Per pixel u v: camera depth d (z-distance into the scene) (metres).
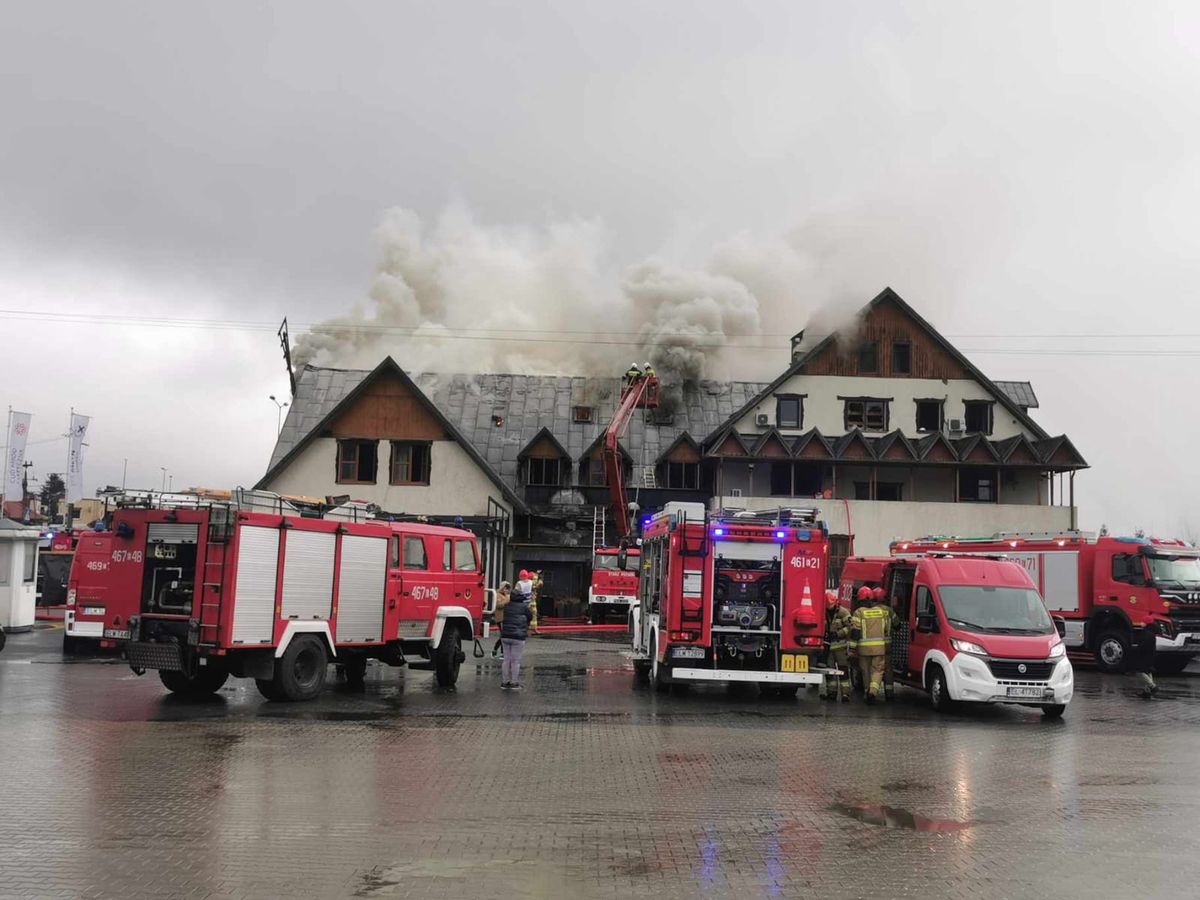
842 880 6.89
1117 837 8.24
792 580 17.94
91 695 16.00
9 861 6.93
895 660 19.16
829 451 44.00
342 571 16.53
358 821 8.18
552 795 9.34
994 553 28.84
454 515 42.88
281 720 13.69
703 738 13.06
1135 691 21.33
